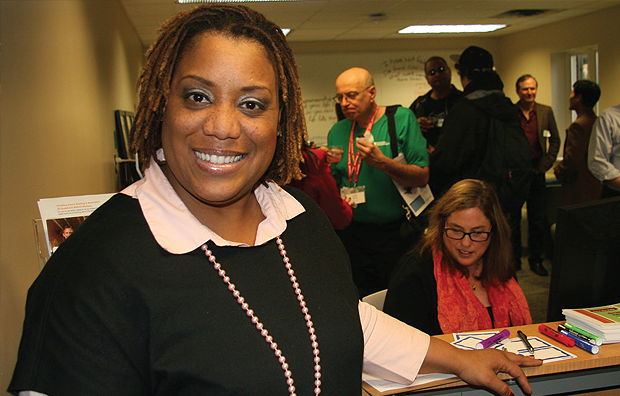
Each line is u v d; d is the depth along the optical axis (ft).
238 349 1.97
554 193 15.52
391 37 22.85
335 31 20.44
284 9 16.10
